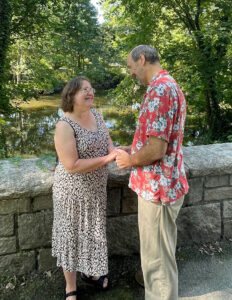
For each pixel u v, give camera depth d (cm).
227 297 194
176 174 158
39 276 210
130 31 948
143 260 175
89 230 181
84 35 1020
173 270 173
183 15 897
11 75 1349
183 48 823
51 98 1866
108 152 188
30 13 933
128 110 1330
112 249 229
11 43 940
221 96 870
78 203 176
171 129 147
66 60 1151
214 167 223
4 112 940
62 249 183
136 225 229
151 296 177
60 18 979
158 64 159
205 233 245
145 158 149
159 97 143
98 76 1151
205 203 238
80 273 217
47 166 207
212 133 940
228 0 762
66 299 191
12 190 186
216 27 746
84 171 168
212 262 227
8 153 927
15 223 199
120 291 202
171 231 169
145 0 812
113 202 219
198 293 197
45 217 204
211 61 788
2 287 200
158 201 157
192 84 786
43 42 1084
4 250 201
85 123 174
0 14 820
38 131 1183
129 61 163
